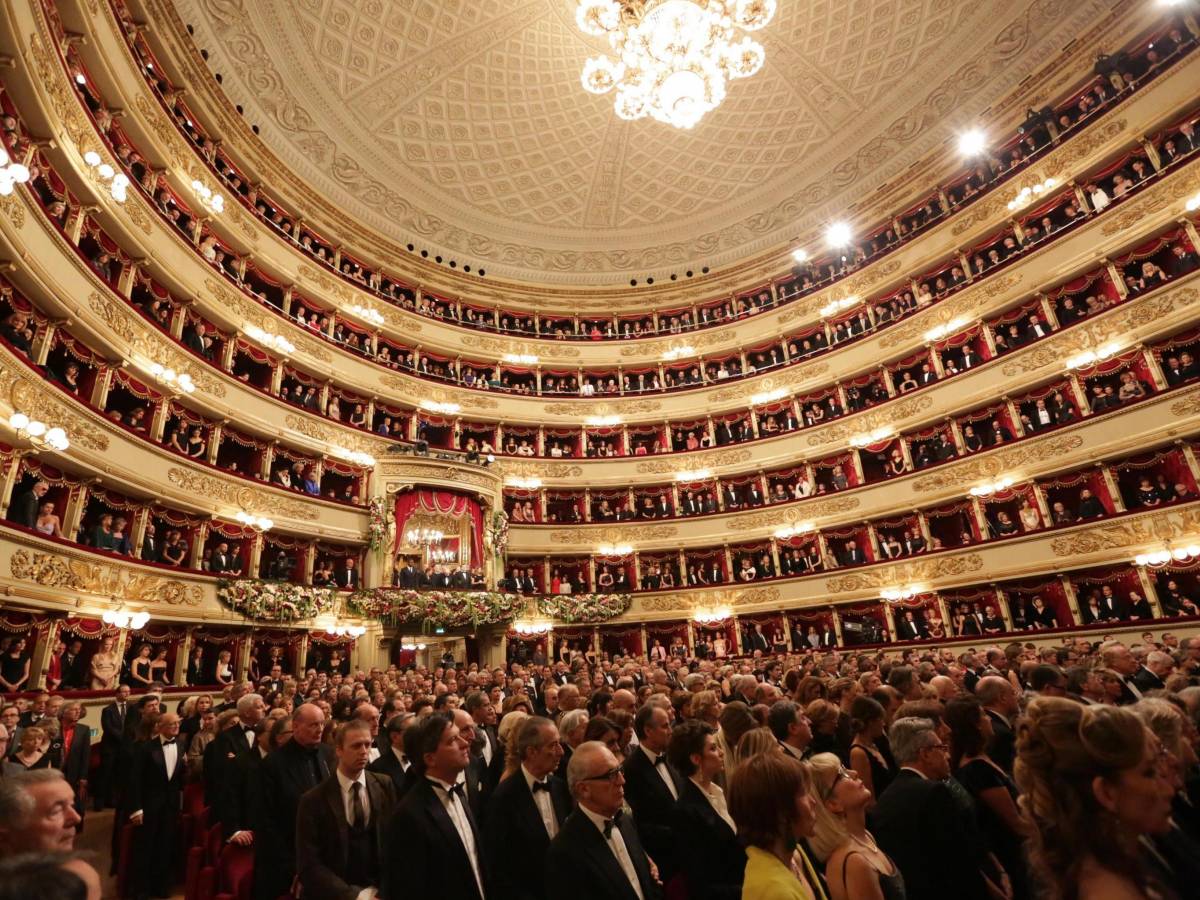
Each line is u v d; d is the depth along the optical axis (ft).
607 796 12.01
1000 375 70.79
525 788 14.51
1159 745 7.97
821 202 97.76
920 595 70.69
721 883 13.09
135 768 24.48
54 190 45.09
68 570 42.11
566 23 82.79
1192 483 55.67
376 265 92.89
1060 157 71.36
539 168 98.43
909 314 81.66
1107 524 58.90
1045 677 20.24
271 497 65.72
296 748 17.63
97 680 42.98
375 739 24.62
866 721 17.57
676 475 92.89
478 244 103.65
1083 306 67.77
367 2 76.54
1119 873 7.00
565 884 11.55
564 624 82.79
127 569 47.98
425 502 79.41
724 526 88.22
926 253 82.84
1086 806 7.43
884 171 91.61
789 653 71.72
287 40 75.97
